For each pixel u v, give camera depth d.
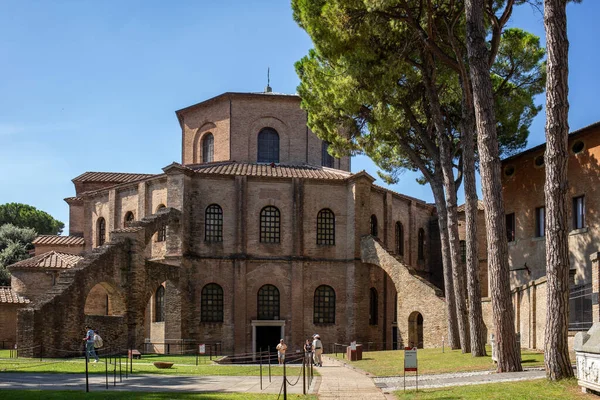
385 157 46.16
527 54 39.28
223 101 57.12
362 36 34.12
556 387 18.52
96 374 28.94
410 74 36.41
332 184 52.94
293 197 51.72
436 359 32.81
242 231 50.69
